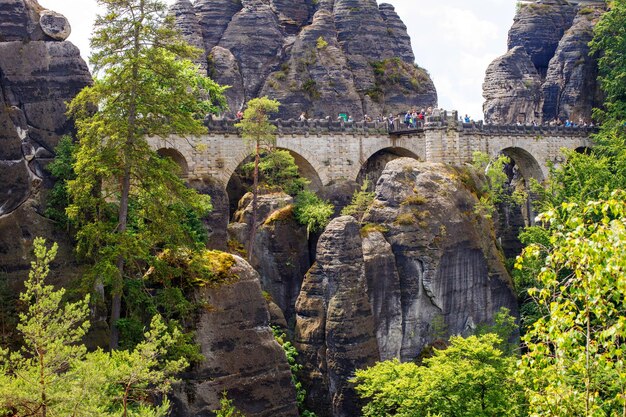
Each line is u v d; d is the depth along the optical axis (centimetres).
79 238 5269
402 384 5431
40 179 5712
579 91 12356
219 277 5641
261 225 7869
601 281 2886
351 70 11106
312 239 7912
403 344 7294
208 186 8006
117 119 5400
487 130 9975
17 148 5600
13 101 5716
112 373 3778
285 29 11562
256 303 5700
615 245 2809
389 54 11531
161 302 5375
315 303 6931
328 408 6719
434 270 7394
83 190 5300
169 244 5481
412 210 7594
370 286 7125
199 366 5338
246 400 5459
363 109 10906
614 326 2891
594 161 9169
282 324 7056
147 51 5491
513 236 9519
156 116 5566
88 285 5119
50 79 5862
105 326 5525
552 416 3183
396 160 8056
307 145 8862
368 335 6831
